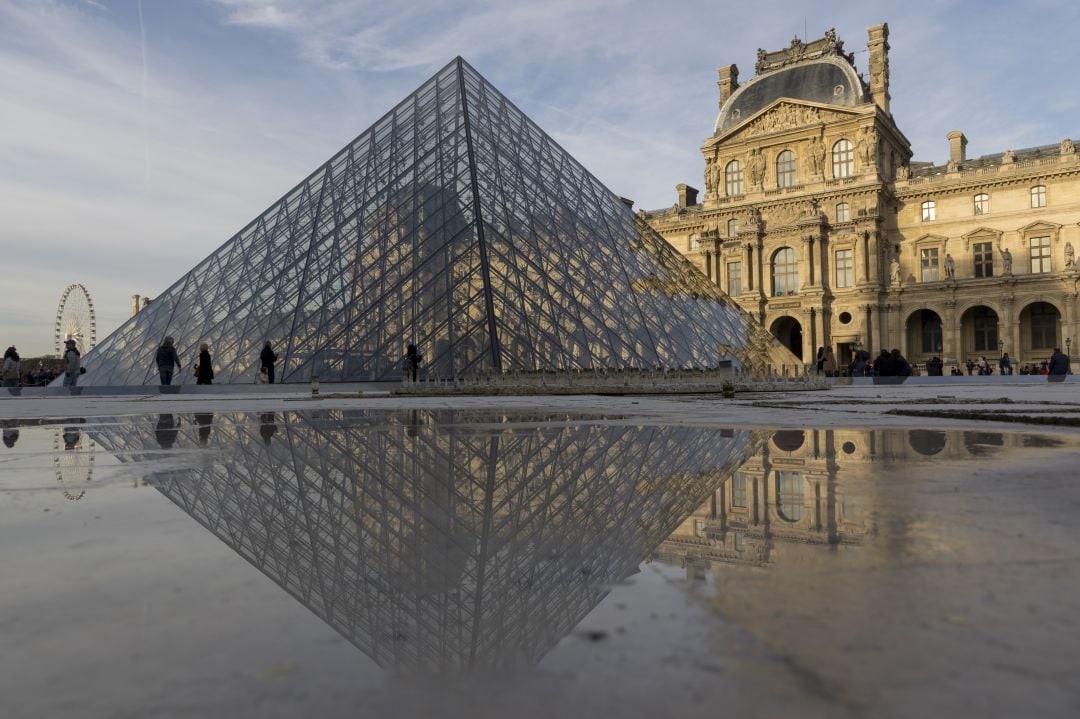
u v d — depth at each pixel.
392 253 34.00
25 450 6.47
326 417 11.11
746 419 9.34
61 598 1.82
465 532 2.75
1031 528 2.54
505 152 38.62
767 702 1.08
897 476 3.98
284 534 2.75
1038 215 80.38
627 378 27.14
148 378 34.34
